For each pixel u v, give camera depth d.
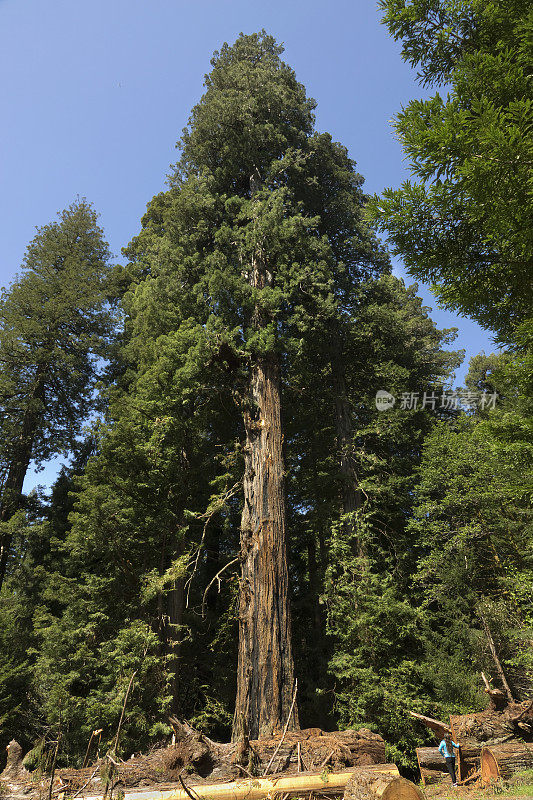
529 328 5.21
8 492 20.17
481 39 6.07
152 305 19.31
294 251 18.78
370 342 20.31
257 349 16.20
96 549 14.78
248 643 12.23
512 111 4.39
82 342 24.17
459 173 4.65
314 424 20.94
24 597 17.92
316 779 8.32
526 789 8.21
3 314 23.34
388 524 18.36
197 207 19.62
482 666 13.33
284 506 14.43
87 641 13.88
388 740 13.12
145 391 17.44
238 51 25.06
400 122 4.87
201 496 19.84
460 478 16.17
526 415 5.97
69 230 28.11
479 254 5.55
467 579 15.05
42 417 23.58
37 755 7.73
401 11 6.12
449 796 8.83
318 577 17.98
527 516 14.88
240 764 8.91
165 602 16.08
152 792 7.98
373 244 21.88
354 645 14.32
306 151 22.72
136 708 11.98
